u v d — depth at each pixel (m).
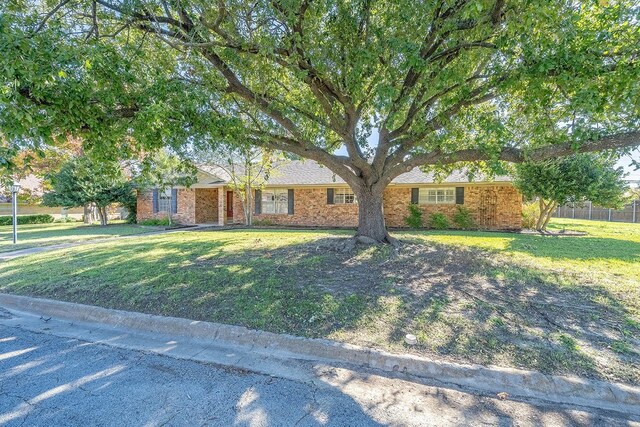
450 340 3.25
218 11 4.96
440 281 5.07
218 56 5.69
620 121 5.30
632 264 6.28
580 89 4.34
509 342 3.19
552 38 4.38
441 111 5.95
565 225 16.48
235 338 3.55
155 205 19.16
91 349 3.43
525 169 11.77
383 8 5.19
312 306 4.05
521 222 14.13
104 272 5.92
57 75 3.70
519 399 2.49
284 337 3.42
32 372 2.93
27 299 4.88
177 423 2.22
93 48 4.04
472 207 14.49
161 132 4.55
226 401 2.47
